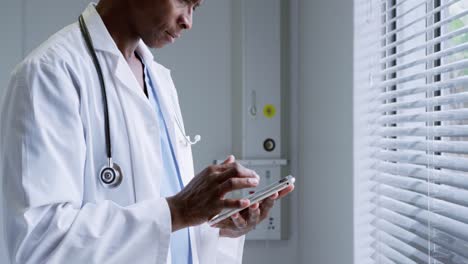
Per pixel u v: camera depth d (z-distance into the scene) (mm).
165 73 1349
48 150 790
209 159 2027
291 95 2020
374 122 1329
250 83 1983
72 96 855
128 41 1067
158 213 839
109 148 937
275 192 925
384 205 1273
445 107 1128
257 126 1984
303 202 1925
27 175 769
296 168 2020
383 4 1354
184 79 2023
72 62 909
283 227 2012
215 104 2031
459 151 942
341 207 1438
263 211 1020
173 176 1129
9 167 797
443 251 1025
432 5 1183
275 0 1979
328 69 1562
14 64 1935
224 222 1133
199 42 2023
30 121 790
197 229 1190
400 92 1201
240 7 2014
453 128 970
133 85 1030
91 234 789
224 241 1266
